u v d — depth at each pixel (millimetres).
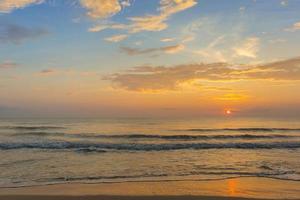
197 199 7887
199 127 42625
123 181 10000
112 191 8625
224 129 38344
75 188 8977
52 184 9539
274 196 8195
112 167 13094
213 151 18938
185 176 10992
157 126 45062
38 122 56469
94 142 22672
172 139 26719
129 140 25594
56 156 16516
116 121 61656
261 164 13891
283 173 11570
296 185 9508
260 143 22172
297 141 24109
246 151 18969
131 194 8289
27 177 10844
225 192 8617
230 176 10906
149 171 12164
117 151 18781
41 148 19812
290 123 53406
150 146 20719
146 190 8758
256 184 9625
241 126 44750
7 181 10102
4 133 31641
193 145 21188
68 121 61344
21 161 14617
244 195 8312
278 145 21406
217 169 12656
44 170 12281
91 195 8156
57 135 29781
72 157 16172
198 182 9852
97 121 61250
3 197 7844
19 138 26453
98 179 10414
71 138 27094
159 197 8023
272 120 66625
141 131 35281
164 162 14562
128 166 13375
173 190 8781
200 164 13961
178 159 15562
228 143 22188
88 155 16984
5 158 15656
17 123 52438
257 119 72625
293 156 16672
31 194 8180
